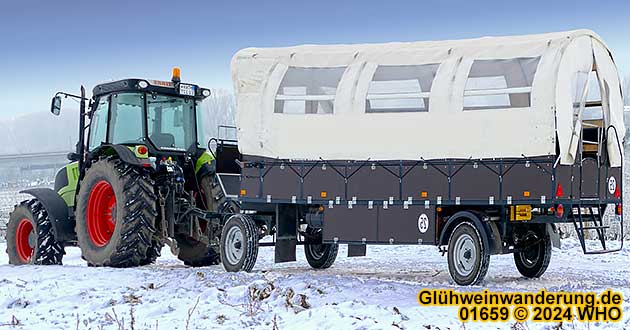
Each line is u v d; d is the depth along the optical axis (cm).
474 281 834
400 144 870
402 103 885
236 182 1127
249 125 966
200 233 1132
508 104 843
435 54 873
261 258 1337
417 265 1181
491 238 837
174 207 1129
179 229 1145
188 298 738
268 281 790
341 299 723
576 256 1294
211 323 630
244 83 970
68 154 1217
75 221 1189
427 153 856
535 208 855
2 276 930
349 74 909
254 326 613
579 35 834
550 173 798
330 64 925
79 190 1180
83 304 735
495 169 823
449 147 844
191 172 1191
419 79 871
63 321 655
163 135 1167
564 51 812
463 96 840
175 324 629
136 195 1073
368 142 888
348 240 903
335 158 910
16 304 737
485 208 872
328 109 917
